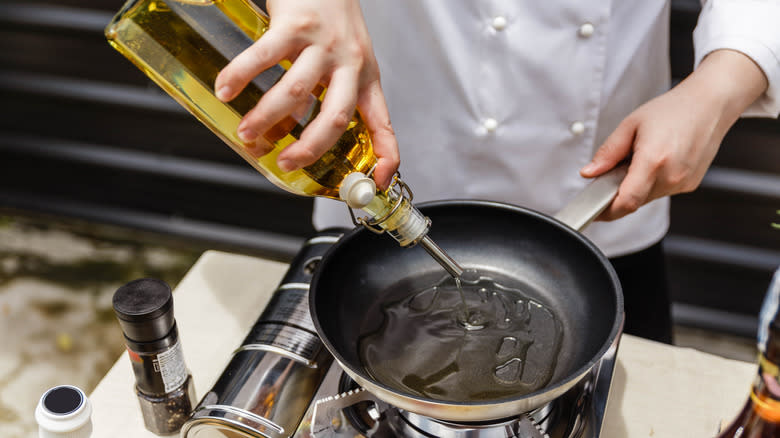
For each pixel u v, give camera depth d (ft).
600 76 3.46
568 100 3.51
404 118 3.75
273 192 7.24
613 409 2.71
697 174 3.12
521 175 3.78
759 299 6.39
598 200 2.87
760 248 6.15
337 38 2.13
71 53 7.00
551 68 3.43
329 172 2.34
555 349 2.41
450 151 3.79
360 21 2.29
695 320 6.61
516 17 3.34
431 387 2.29
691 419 2.67
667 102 3.06
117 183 7.77
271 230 7.59
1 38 7.04
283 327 2.63
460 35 3.45
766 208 5.90
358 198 2.06
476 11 3.37
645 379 2.84
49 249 7.77
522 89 3.51
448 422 2.24
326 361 2.56
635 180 2.89
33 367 6.38
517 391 2.27
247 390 2.42
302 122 2.24
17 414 5.94
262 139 2.18
